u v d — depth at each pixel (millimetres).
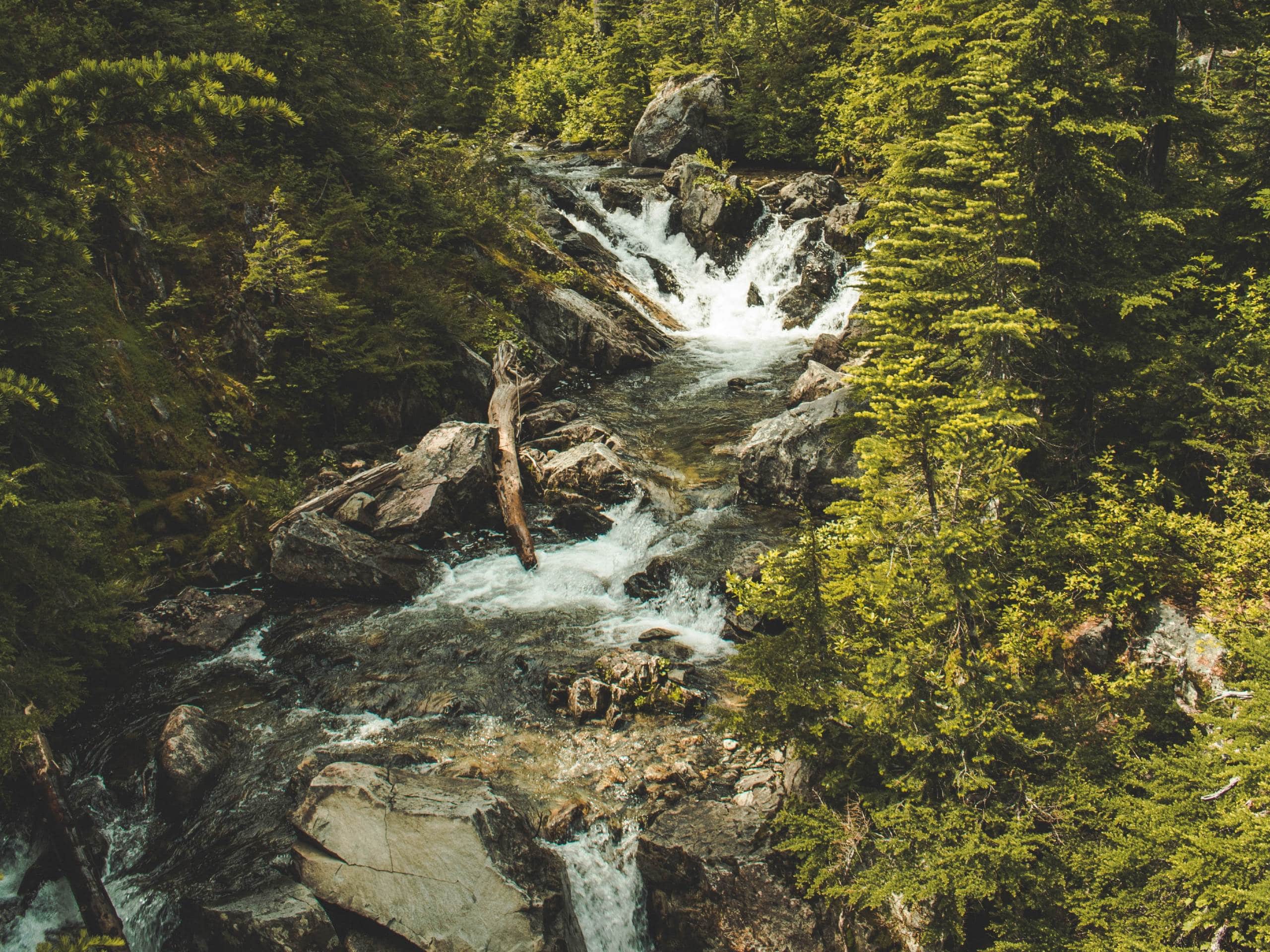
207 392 16156
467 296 21406
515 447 17422
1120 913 7578
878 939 8047
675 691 11164
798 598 8641
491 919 8031
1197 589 10555
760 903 8398
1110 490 11367
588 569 14781
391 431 18438
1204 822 7207
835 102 35406
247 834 9414
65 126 9789
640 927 8977
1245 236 13227
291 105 20062
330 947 8180
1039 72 11242
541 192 31172
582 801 9555
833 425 14492
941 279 11383
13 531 9672
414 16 33375
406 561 14602
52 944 8359
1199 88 14641
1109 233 11531
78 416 11977
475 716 11156
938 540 7785
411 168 23188
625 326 25000
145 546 13898
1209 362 11992
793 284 28250
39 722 8898
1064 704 9062
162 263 16562
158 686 12016
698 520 15672
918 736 7977
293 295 17328
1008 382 10648
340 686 11836
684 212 30500
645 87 43781
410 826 8602
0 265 10648
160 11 18016
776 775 9656
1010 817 8008
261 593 14219
